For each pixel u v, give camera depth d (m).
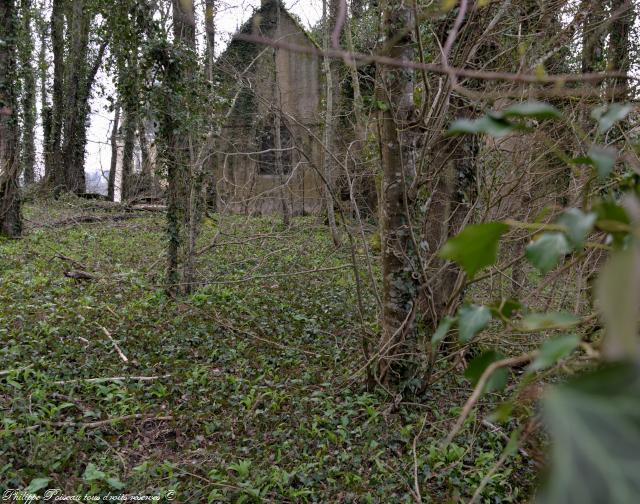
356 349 7.14
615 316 0.41
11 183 13.47
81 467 4.32
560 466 0.37
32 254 11.83
